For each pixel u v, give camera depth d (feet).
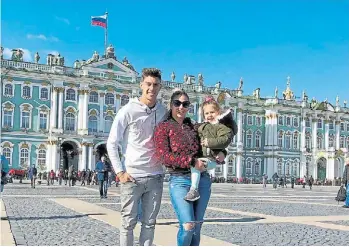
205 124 27.32
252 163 316.60
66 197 102.06
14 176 231.71
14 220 56.29
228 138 26.53
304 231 50.90
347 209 84.53
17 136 241.96
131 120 26.43
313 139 331.77
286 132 323.78
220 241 42.50
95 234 45.85
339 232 50.75
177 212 26.55
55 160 247.50
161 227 51.90
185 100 27.04
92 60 262.88
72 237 43.70
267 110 321.11
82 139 254.47
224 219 61.77
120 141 26.63
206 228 52.01
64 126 253.85
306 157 328.49
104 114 263.90
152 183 26.78
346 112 344.69
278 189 200.34
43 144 247.70
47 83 250.98
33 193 116.88
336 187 265.13
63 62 261.24
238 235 46.85
